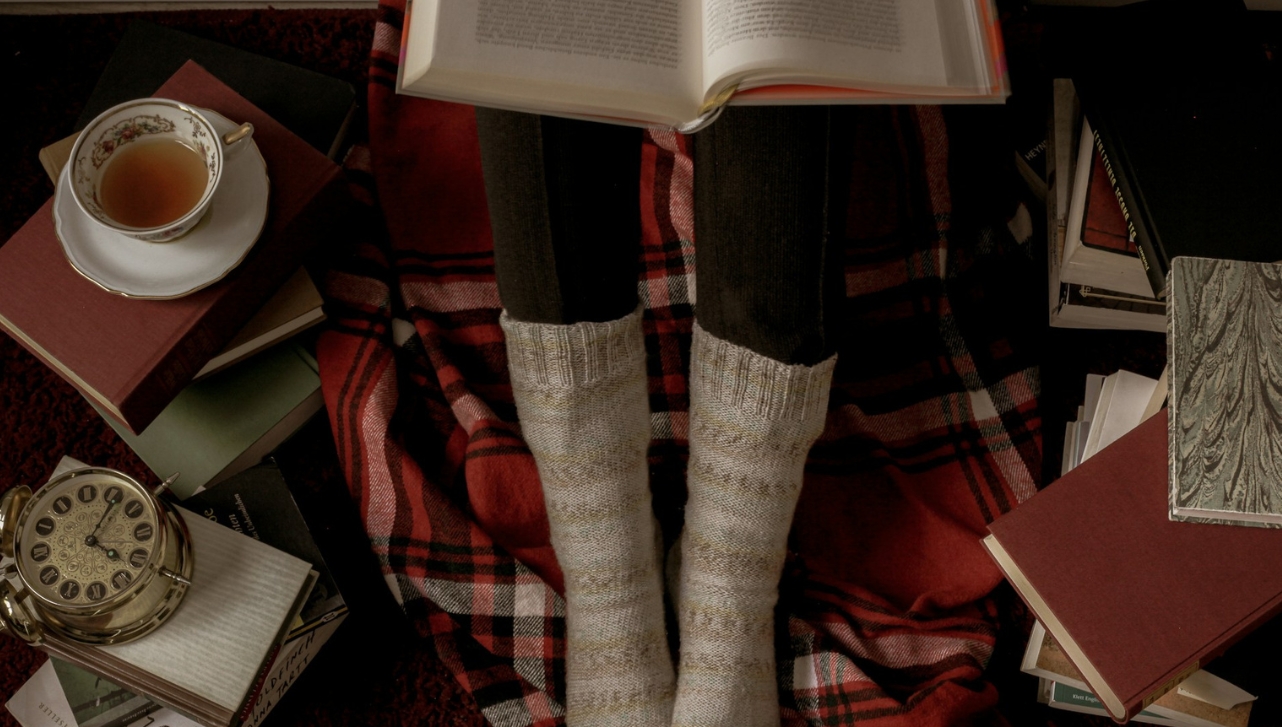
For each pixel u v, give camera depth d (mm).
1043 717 1492
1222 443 1267
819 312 1259
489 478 1484
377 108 1577
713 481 1338
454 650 1477
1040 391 1550
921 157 1583
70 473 1359
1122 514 1339
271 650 1376
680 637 1396
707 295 1280
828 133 1202
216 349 1440
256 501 1432
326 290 1536
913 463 1536
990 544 1355
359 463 1495
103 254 1386
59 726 1422
